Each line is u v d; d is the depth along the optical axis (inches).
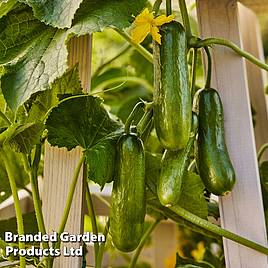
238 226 33.7
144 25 31.5
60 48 31.1
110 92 60.1
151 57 40.6
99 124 34.2
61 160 34.5
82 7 31.8
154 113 31.6
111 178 33.5
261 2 40.1
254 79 49.5
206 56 35.8
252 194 33.9
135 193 31.9
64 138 33.4
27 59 31.7
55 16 30.7
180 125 30.7
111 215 32.2
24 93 30.8
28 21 32.6
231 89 35.1
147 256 70.6
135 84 60.7
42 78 30.8
